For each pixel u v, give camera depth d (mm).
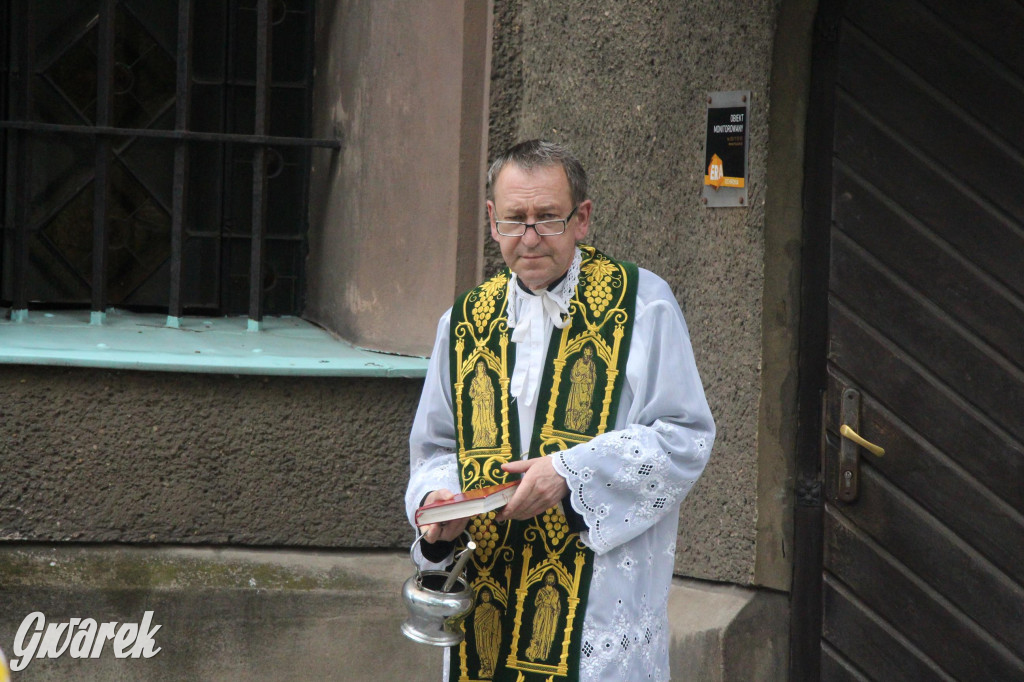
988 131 10852
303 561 11930
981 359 10977
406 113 12727
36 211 13750
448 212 12305
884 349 11203
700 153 11430
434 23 12484
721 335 11453
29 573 11344
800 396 11414
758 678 11430
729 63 11281
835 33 11156
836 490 11367
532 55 12297
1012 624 11008
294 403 11781
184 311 14227
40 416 11320
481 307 8383
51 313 13586
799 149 11258
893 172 11102
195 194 14211
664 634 8102
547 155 7738
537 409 8031
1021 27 10711
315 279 14312
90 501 11469
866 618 11359
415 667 11797
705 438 7910
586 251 8383
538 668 7793
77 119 13914
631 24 11742
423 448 8594
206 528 11711
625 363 8008
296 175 14500
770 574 11508
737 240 11305
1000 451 10969
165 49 14117
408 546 12102
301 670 11742
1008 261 10844
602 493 7586
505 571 8008
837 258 11258
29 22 12586
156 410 11523
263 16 12961
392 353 12672
